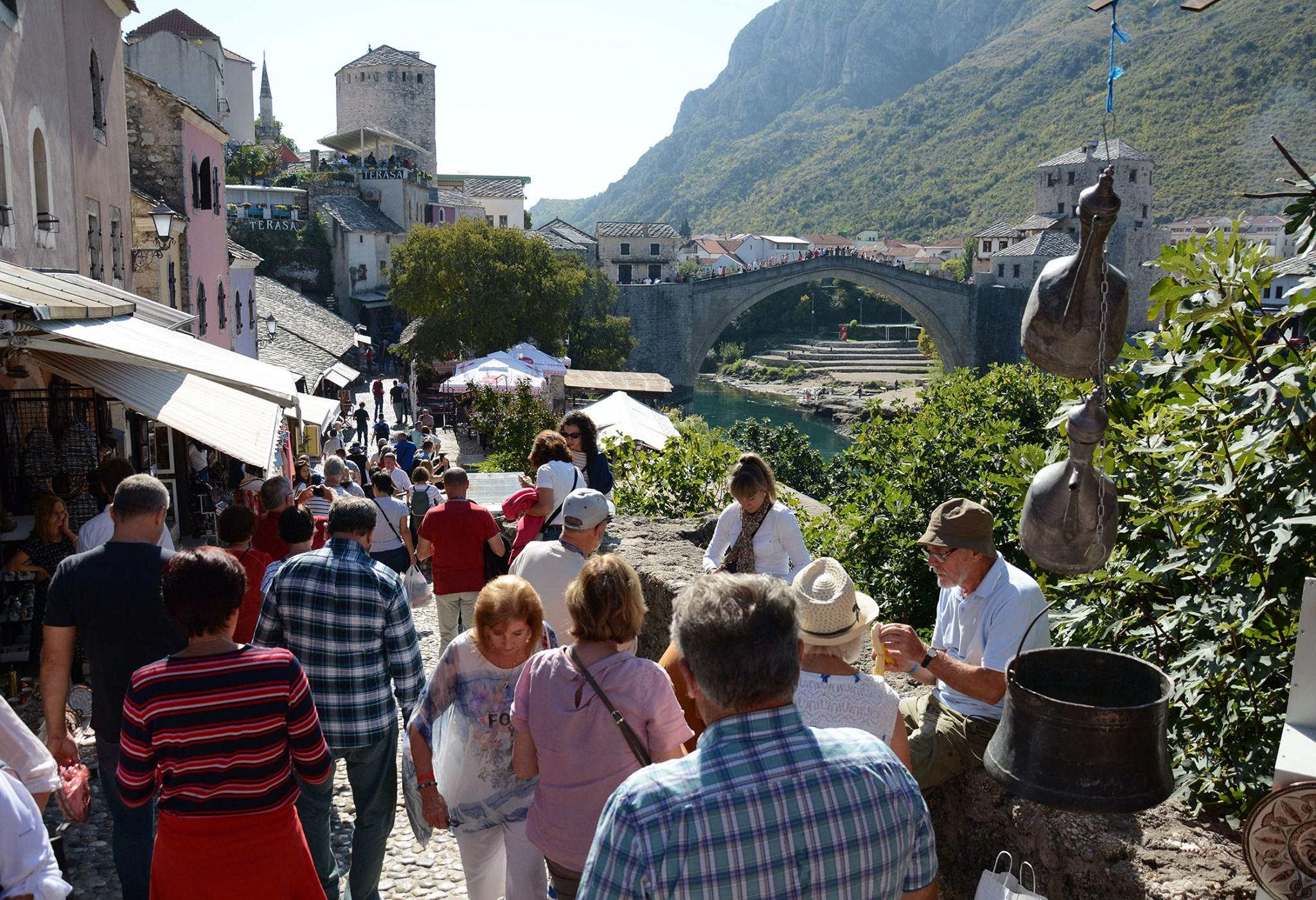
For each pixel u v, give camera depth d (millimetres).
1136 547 4535
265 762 3227
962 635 3676
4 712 2854
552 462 6770
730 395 101688
